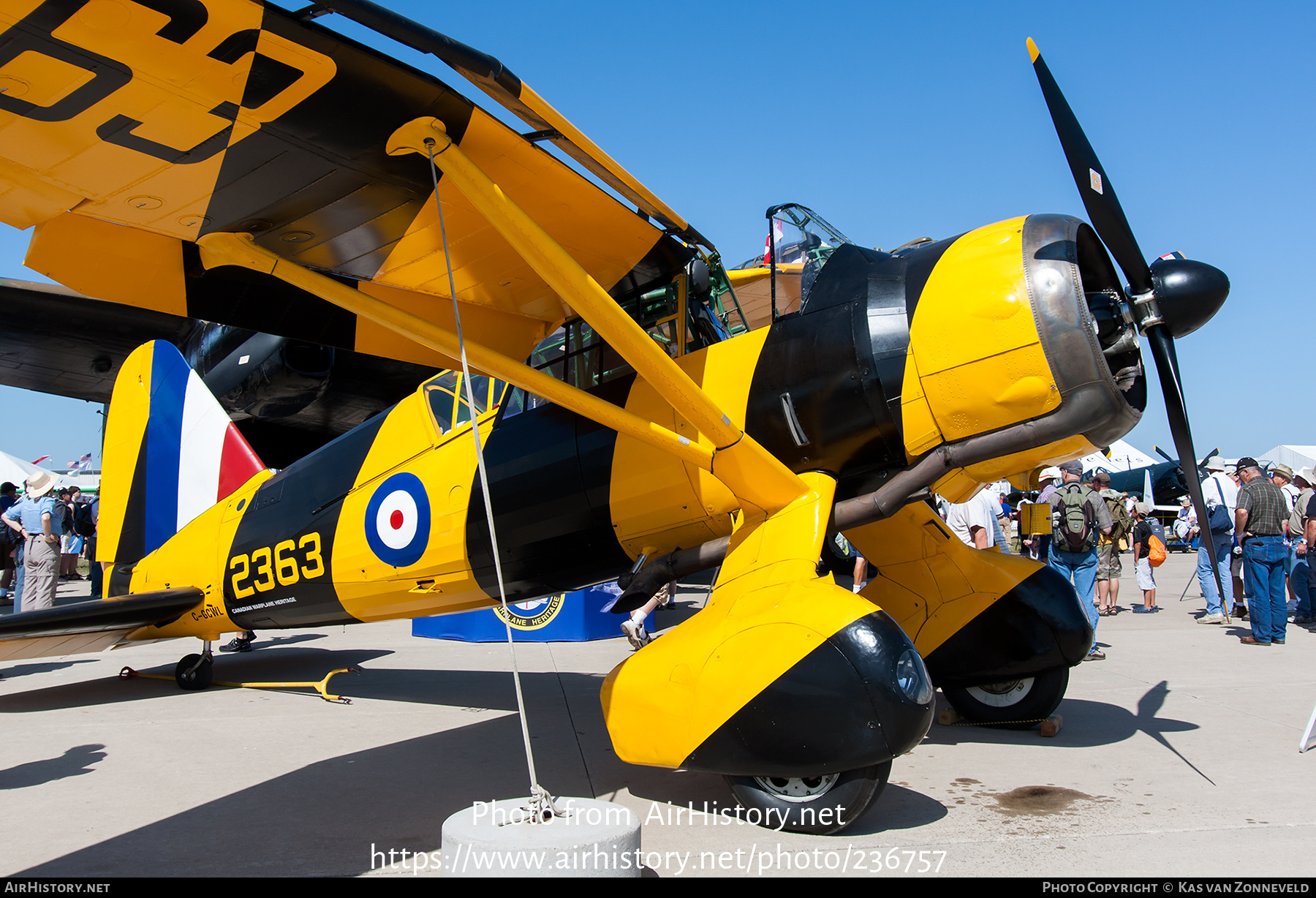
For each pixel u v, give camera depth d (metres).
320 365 8.04
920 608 4.14
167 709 4.82
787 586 2.91
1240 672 5.32
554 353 4.36
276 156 2.88
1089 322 2.96
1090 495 6.04
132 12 2.18
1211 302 3.12
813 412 3.32
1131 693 4.75
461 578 4.30
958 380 3.09
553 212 3.48
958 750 3.71
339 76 2.53
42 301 7.95
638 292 4.11
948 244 3.34
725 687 2.72
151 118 2.62
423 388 4.58
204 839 2.71
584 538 3.86
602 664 6.29
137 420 6.16
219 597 5.36
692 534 3.66
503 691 5.26
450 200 3.24
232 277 3.72
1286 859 2.38
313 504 4.92
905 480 3.21
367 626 8.91
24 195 3.02
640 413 3.66
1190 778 3.20
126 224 3.26
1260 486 6.42
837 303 3.37
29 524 7.93
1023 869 2.35
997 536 8.59
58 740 4.07
